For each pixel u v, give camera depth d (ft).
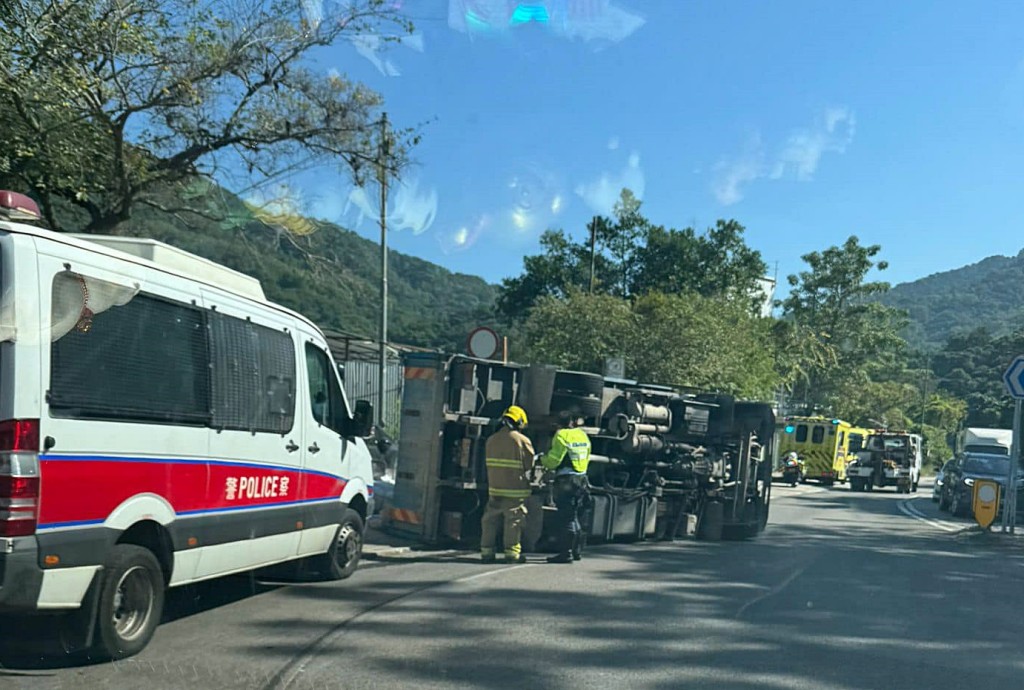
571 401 37.06
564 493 34.40
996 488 51.55
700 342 83.51
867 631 23.77
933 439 231.09
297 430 25.04
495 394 37.24
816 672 19.57
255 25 45.32
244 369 22.39
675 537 43.88
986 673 19.99
